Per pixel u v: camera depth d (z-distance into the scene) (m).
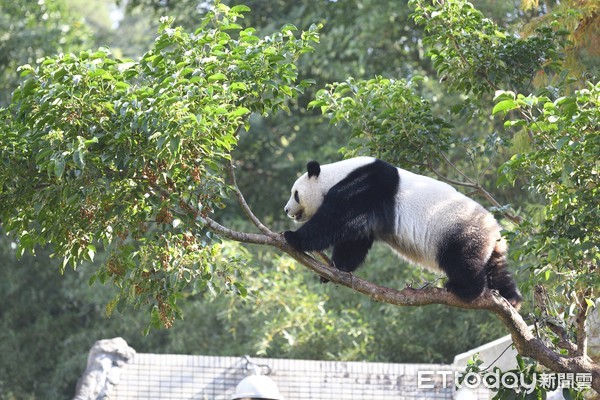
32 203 10.73
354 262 12.35
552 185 11.09
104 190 10.02
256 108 11.45
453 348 26.66
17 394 33.00
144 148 9.82
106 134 9.85
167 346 29.47
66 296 32.69
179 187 10.27
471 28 14.09
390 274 26.67
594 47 16.56
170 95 9.72
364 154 14.27
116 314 30.95
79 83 9.89
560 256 10.26
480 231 11.62
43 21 34.44
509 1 27.23
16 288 32.88
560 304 12.22
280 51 11.40
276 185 33.50
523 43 14.01
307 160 30.59
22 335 33.22
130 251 10.70
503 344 18.92
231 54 10.95
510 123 10.38
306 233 11.66
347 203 11.98
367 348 26.55
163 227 10.31
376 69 31.50
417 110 14.12
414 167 14.29
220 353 28.38
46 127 9.91
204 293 26.53
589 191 10.41
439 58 14.48
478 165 27.98
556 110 10.07
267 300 25.94
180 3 34.53
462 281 11.27
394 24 29.83
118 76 10.25
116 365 19.05
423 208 11.95
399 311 26.39
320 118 30.83
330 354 25.44
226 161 10.99
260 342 25.50
